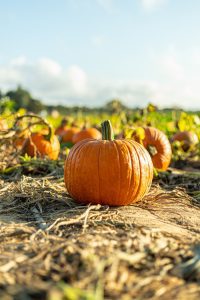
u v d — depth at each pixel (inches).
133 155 45.5
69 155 47.1
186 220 42.5
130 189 45.1
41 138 76.9
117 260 26.6
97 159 44.6
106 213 42.3
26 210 45.5
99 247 29.4
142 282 25.2
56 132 125.0
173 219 42.7
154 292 24.2
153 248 29.7
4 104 147.4
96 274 25.1
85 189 45.1
